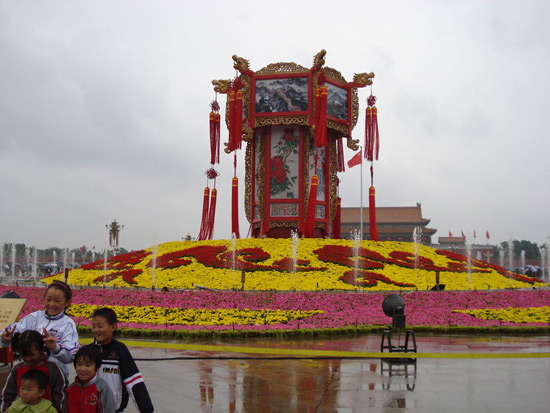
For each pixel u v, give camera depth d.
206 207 55.38
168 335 23.31
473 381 14.10
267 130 53.22
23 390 7.39
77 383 7.48
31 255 114.38
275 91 51.34
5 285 44.06
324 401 12.06
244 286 35.69
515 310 29.73
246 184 54.91
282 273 38.53
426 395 12.60
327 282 36.44
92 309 28.56
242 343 21.39
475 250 134.88
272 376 14.70
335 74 54.16
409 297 32.44
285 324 25.22
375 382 13.97
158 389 13.18
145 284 37.62
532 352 19.22
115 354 8.11
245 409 11.41
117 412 8.03
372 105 52.88
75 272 46.56
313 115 50.47
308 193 52.41
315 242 46.94
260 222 53.00
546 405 11.72
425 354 18.31
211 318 26.06
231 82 52.06
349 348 19.97
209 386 13.49
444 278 40.50
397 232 132.62
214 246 46.88
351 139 54.41
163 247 51.53
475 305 31.42
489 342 22.27
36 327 8.27
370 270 40.28
